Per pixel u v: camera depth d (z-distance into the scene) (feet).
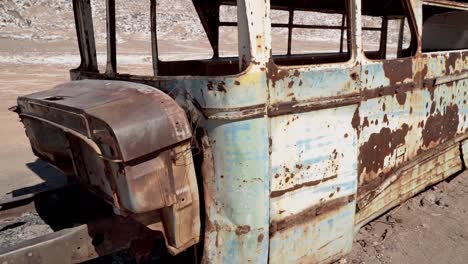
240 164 7.40
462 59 13.37
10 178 17.07
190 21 107.34
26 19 98.22
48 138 9.04
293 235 8.57
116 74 9.46
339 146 9.03
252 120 7.33
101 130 6.45
